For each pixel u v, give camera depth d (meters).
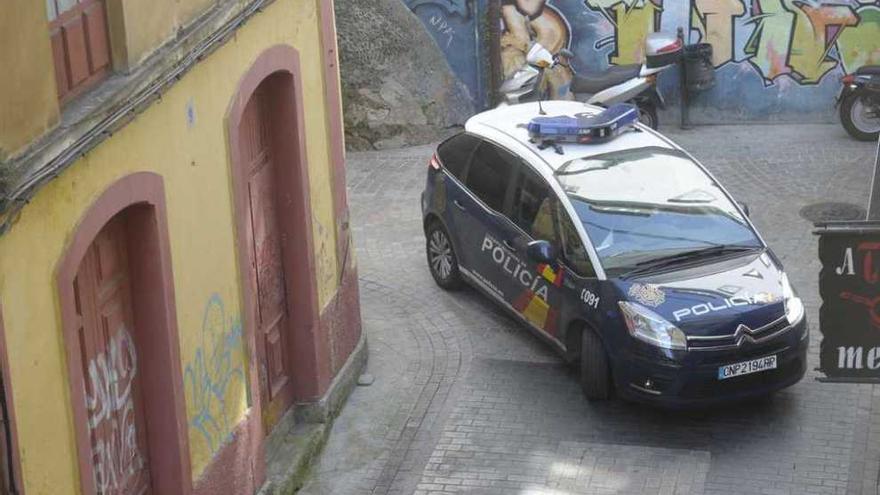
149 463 10.95
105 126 9.27
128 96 9.71
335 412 14.68
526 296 15.62
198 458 11.32
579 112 17.17
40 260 8.60
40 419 8.66
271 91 13.46
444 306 17.28
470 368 15.66
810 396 14.59
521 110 17.41
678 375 13.64
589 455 13.64
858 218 19.30
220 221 11.70
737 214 15.21
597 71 23.83
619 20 23.53
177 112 10.72
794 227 19.16
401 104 23.38
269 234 13.58
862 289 11.60
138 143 10.00
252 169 13.05
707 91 23.56
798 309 14.23
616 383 14.16
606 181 15.28
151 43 10.34
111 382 10.17
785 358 13.93
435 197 17.38
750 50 23.25
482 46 23.75
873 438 13.74
